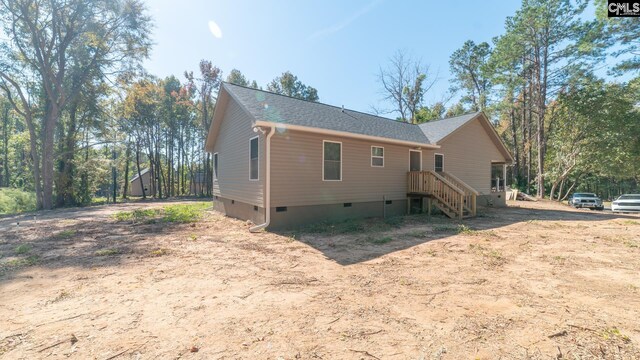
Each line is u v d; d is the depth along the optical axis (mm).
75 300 3449
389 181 11398
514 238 7098
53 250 5980
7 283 4031
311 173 9125
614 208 15422
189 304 3330
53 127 17609
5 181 31516
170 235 7641
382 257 5414
